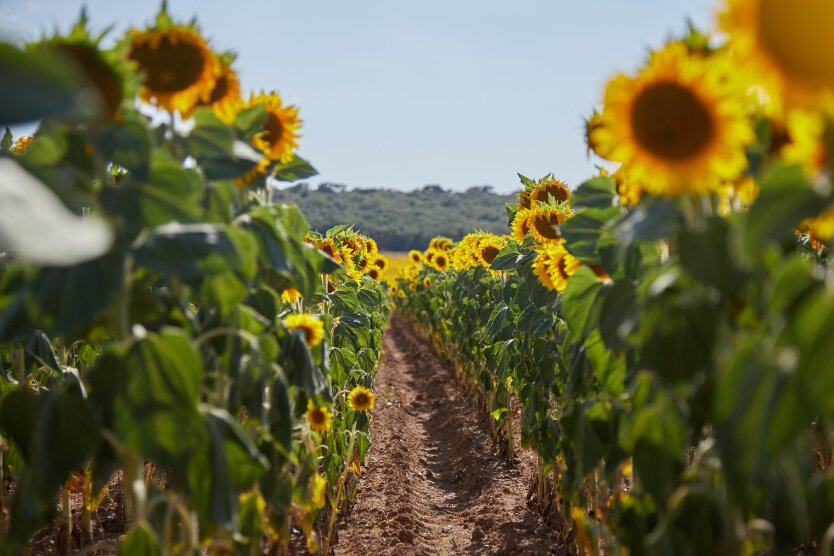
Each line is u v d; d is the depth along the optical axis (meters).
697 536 2.41
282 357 3.34
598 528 3.29
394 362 20.56
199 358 2.44
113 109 2.26
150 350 2.41
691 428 2.62
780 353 1.94
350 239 8.31
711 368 2.24
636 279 2.97
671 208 2.31
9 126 1.07
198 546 2.78
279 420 3.09
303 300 4.52
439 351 18.22
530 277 5.45
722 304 2.32
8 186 1.35
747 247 1.89
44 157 2.35
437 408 14.35
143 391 2.40
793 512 2.48
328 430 5.66
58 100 1.10
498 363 7.68
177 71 2.60
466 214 129.88
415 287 21.98
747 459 1.91
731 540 2.39
